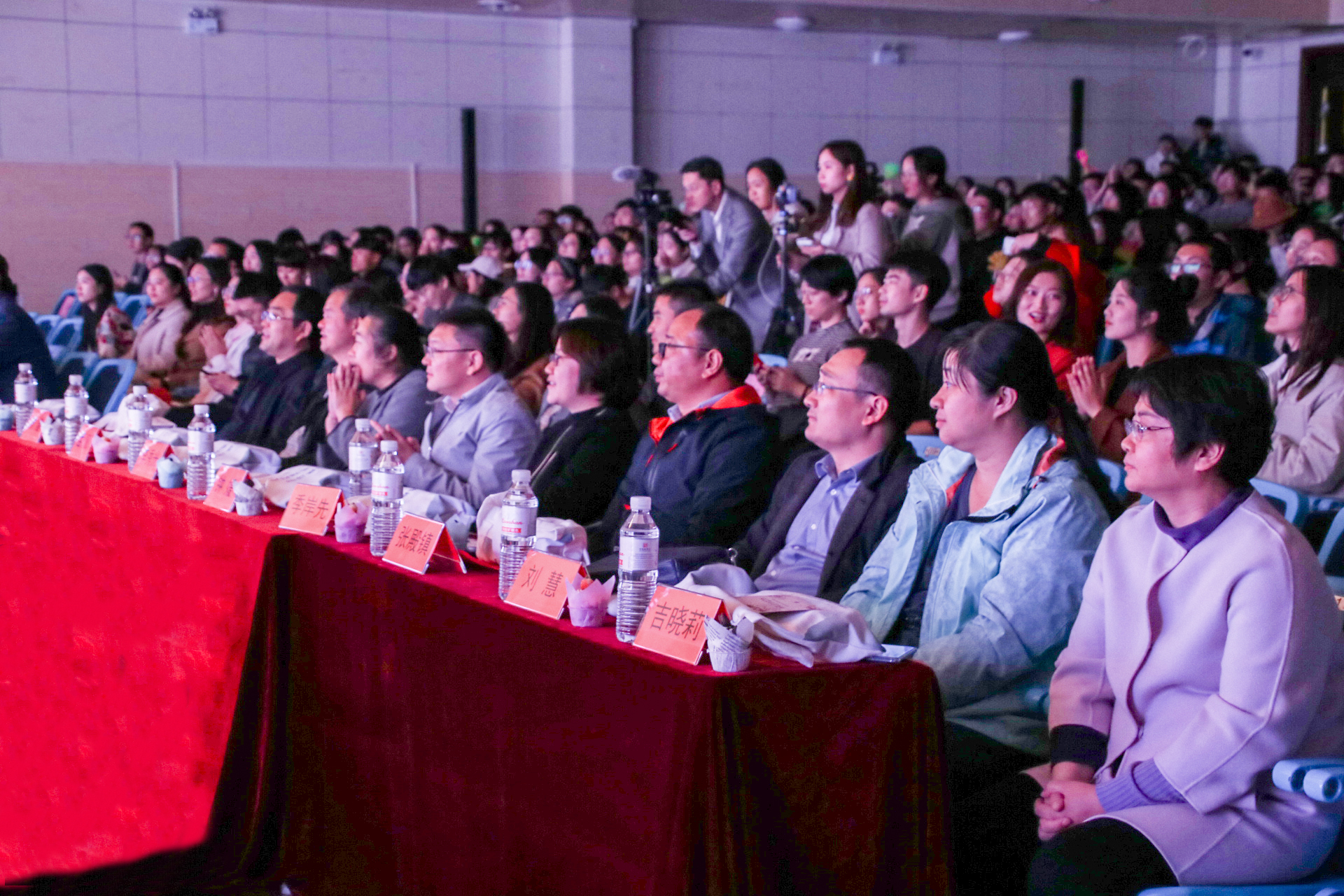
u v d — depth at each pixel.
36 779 2.95
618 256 7.26
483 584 1.94
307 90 10.62
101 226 10.25
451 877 1.87
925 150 5.36
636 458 2.95
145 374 6.11
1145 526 1.74
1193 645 1.63
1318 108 12.06
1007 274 4.10
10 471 3.10
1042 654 1.95
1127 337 3.32
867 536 2.34
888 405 2.38
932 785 1.53
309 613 2.18
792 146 11.77
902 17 10.84
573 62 10.95
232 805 2.27
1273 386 3.37
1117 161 12.70
